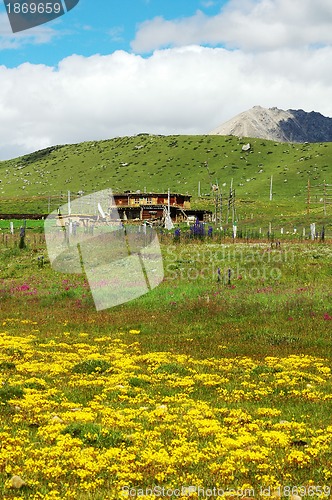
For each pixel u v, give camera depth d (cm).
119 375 1828
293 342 2591
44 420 1294
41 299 3709
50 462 1010
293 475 1009
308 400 1608
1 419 1282
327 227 9475
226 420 1341
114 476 980
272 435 1199
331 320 3025
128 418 1332
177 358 2209
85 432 1182
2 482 926
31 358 2105
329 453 1120
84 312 3359
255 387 1759
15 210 15375
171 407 1480
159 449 1107
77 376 1825
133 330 2866
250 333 2748
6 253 5191
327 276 4234
